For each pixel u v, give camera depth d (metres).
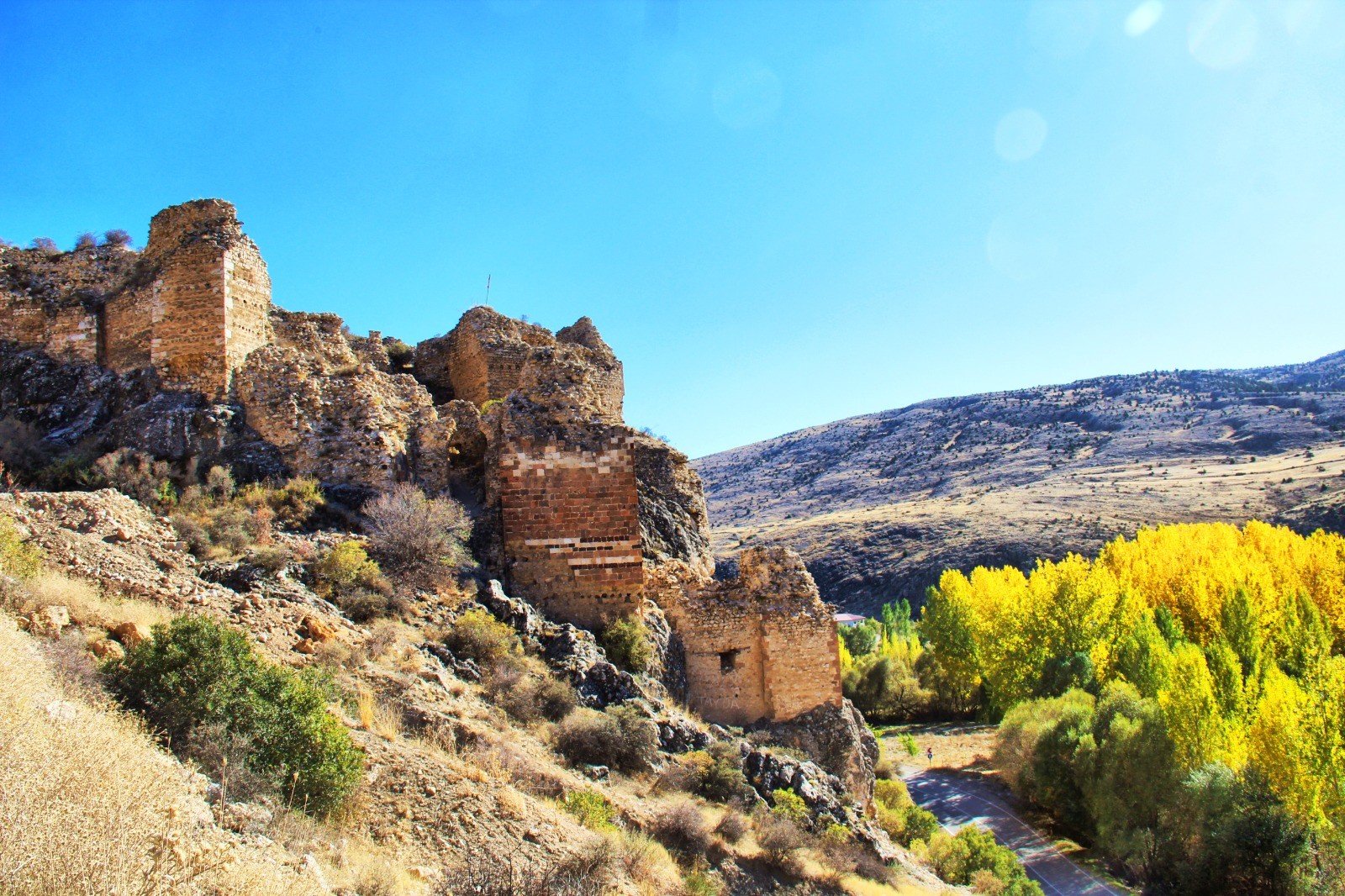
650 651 26.45
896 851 27.30
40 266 29.53
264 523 22.25
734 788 20.94
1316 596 77.00
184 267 27.00
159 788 10.35
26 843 8.21
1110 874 43.12
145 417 25.22
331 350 29.64
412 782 14.45
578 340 43.78
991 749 64.69
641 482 39.06
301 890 9.90
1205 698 44.59
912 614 138.75
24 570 15.32
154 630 13.84
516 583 26.80
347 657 17.55
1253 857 39.00
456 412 32.56
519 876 12.58
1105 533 142.25
